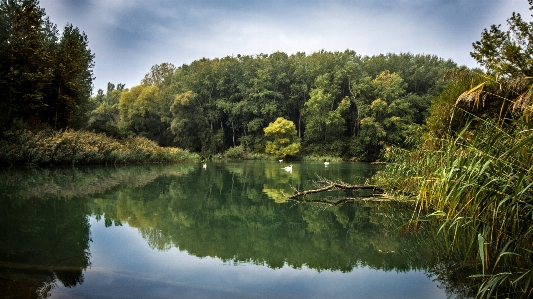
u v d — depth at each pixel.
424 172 6.01
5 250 4.32
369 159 38.28
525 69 8.94
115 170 16.64
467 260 4.29
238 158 38.62
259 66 46.50
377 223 6.40
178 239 5.20
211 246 4.86
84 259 4.10
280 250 4.73
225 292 3.21
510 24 9.66
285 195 9.70
